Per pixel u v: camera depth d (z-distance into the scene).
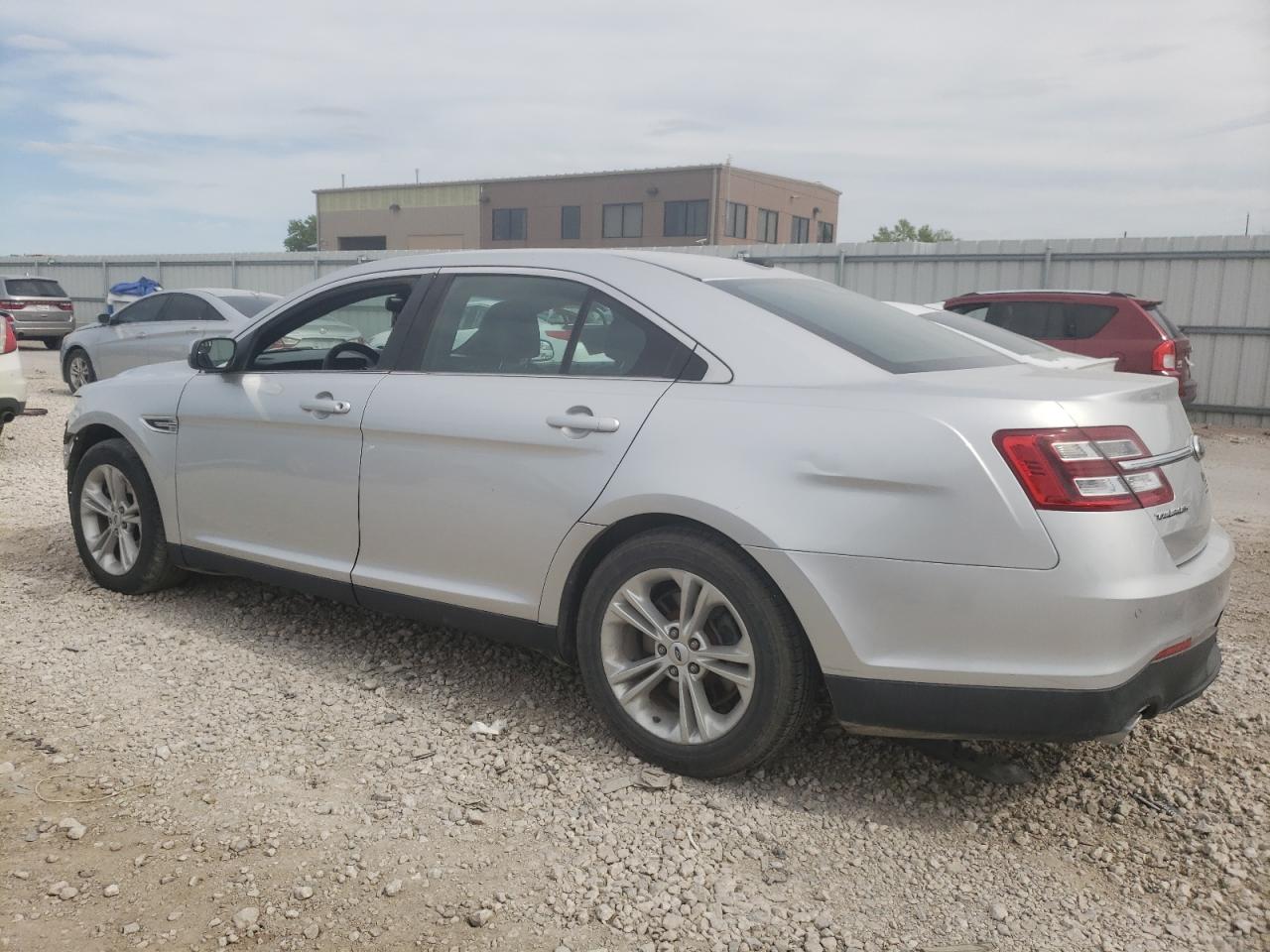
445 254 4.10
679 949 2.46
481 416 3.60
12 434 10.48
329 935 2.48
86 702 3.77
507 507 3.54
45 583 5.18
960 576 2.79
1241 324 14.59
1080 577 2.71
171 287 27.19
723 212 50.16
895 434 2.89
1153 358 11.63
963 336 3.96
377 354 4.18
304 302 4.43
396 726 3.63
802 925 2.56
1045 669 2.75
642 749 3.35
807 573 2.93
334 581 4.09
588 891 2.68
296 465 4.17
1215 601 3.01
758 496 3.01
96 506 5.05
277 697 3.85
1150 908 2.65
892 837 2.97
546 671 4.16
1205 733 3.66
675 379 3.34
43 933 2.46
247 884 2.68
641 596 3.30
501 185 54.75
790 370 3.20
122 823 2.95
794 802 3.15
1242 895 2.70
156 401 4.75
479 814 3.03
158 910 2.56
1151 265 15.02
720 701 3.32
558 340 3.63
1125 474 2.81
